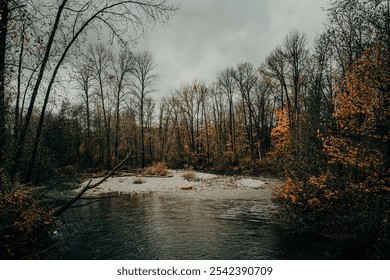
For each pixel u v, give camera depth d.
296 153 10.90
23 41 5.46
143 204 14.90
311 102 11.54
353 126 8.07
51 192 11.58
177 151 43.53
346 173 8.13
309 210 10.14
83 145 31.38
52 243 7.42
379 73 7.71
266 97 39.41
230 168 34.66
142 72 33.28
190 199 16.36
